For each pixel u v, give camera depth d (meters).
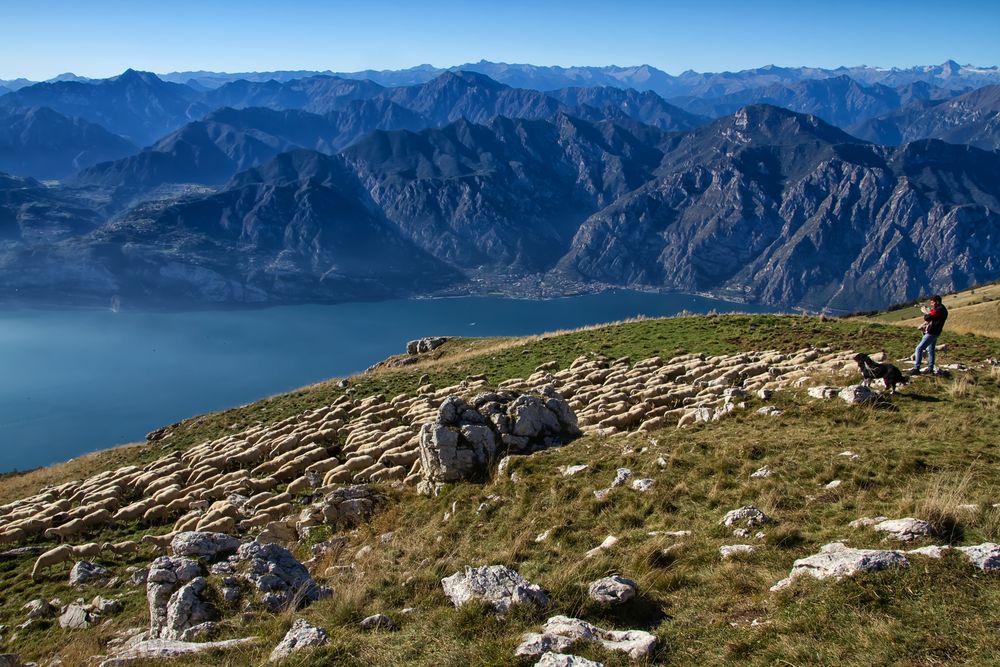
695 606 11.98
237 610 16.12
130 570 24.97
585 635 10.98
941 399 24.12
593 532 16.97
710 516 16.45
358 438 39.72
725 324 63.00
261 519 28.89
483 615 12.40
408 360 91.38
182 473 40.34
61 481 57.31
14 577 27.00
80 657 16.42
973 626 9.57
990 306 106.06
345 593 15.03
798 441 20.72
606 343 64.25
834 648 9.62
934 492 14.38
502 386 49.69
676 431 24.83
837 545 12.88
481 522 19.81
